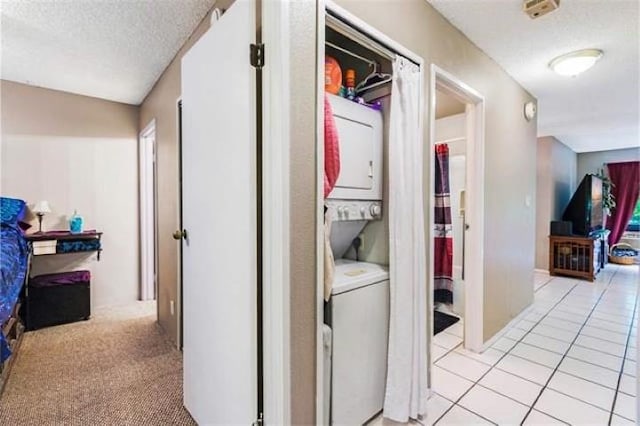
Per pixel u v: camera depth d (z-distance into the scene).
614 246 6.47
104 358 2.36
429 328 1.90
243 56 1.23
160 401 1.85
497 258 2.76
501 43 2.34
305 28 1.21
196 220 1.61
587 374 2.17
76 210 3.41
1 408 1.77
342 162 1.59
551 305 3.68
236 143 1.28
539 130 5.04
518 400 1.88
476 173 2.47
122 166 3.67
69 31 2.18
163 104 2.84
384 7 1.58
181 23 2.11
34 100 3.17
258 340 1.23
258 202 1.23
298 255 1.20
